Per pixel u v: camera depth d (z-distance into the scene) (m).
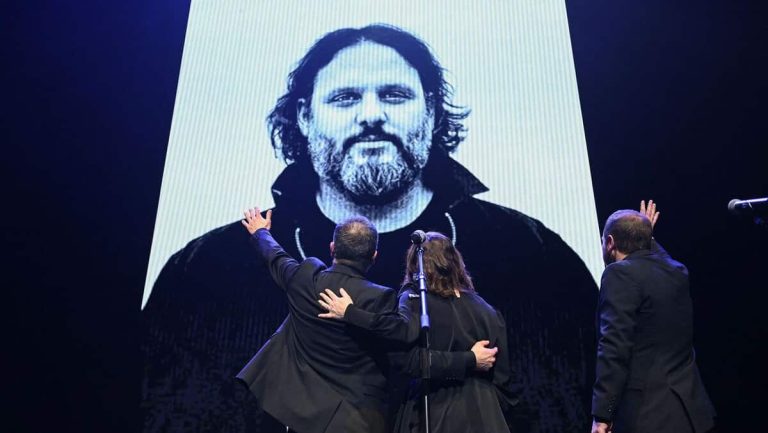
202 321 3.13
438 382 1.95
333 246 2.11
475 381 1.95
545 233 3.20
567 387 2.93
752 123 3.43
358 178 3.38
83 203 3.49
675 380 1.92
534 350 3.00
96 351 3.16
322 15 3.79
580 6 3.75
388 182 3.37
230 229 3.31
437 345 1.96
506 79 3.54
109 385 3.08
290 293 2.06
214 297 3.18
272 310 3.15
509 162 3.35
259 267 3.23
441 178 3.35
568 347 2.99
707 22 3.66
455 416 1.88
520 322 3.05
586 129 3.46
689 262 3.20
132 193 3.50
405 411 1.95
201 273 3.22
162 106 3.69
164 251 3.27
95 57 3.82
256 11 3.84
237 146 3.49
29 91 3.74
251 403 2.97
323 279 2.03
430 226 3.26
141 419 2.97
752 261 3.17
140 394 3.02
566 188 3.27
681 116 3.47
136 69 3.79
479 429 1.87
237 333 3.10
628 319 1.93
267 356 2.04
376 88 3.55
